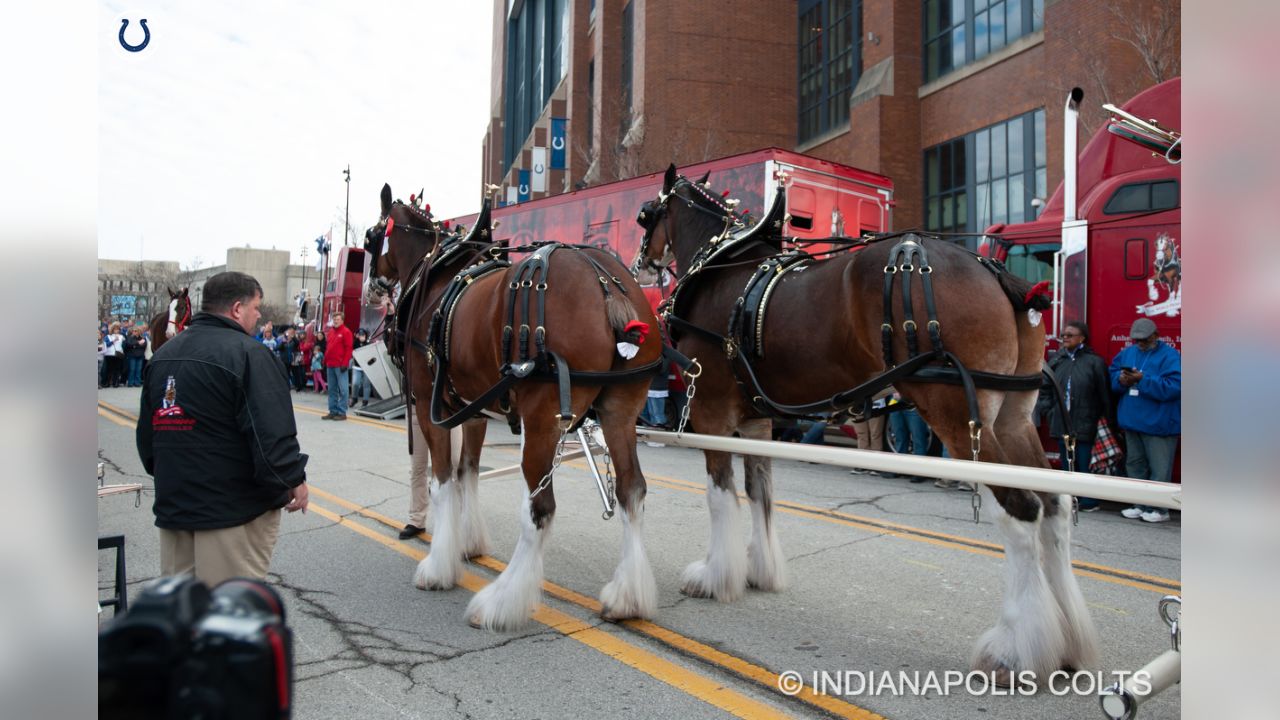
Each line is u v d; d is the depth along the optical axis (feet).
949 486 28.91
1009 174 64.54
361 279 77.82
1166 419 24.06
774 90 91.20
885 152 73.87
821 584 16.99
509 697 11.57
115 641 2.62
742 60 90.07
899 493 27.81
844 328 12.94
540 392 13.82
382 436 41.14
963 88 69.21
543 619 14.79
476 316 15.08
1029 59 62.39
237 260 260.62
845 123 83.82
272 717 2.64
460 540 16.94
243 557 10.92
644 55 88.63
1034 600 11.61
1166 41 46.39
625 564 14.55
